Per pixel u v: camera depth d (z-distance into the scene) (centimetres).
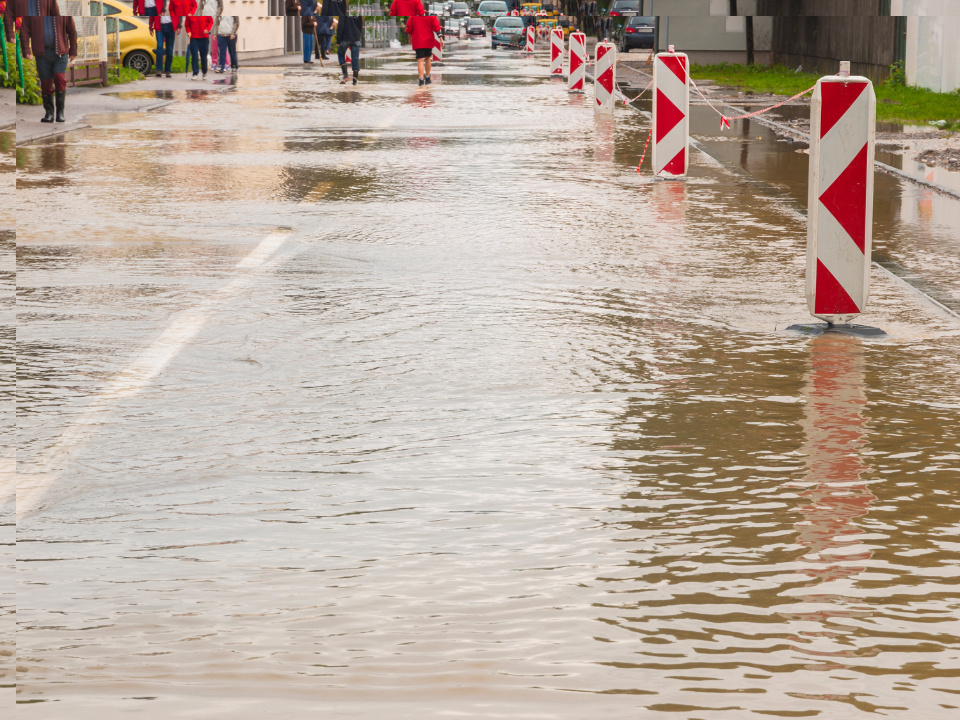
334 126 5969
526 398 1695
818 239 2120
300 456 1455
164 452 1469
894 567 1136
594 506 1292
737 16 13800
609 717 870
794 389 1752
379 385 1755
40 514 1269
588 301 2319
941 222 3331
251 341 2009
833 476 1386
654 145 4125
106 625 1015
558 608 1048
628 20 17825
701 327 2128
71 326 2112
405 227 3155
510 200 3625
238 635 998
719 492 1336
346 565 1141
